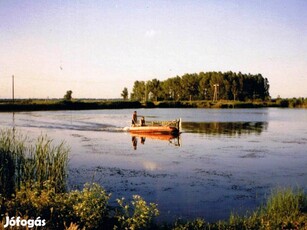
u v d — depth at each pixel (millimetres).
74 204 8820
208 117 67375
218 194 14617
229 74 137750
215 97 130375
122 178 17078
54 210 8484
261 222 9633
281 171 19250
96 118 61031
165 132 36781
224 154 24719
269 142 31547
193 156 23688
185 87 140000
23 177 12484
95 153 24375
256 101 134875
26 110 85250
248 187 15797
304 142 31719
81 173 18000
